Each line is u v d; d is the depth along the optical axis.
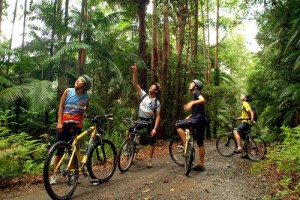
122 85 14.24
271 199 4.60
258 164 6.43
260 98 18.91
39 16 10.64
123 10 14.11
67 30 10.42
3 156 5.74
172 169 6.79
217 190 5.09
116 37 14.97
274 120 16.42
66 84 10.18
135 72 7.27
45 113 9.77
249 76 20.19
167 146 12.14
